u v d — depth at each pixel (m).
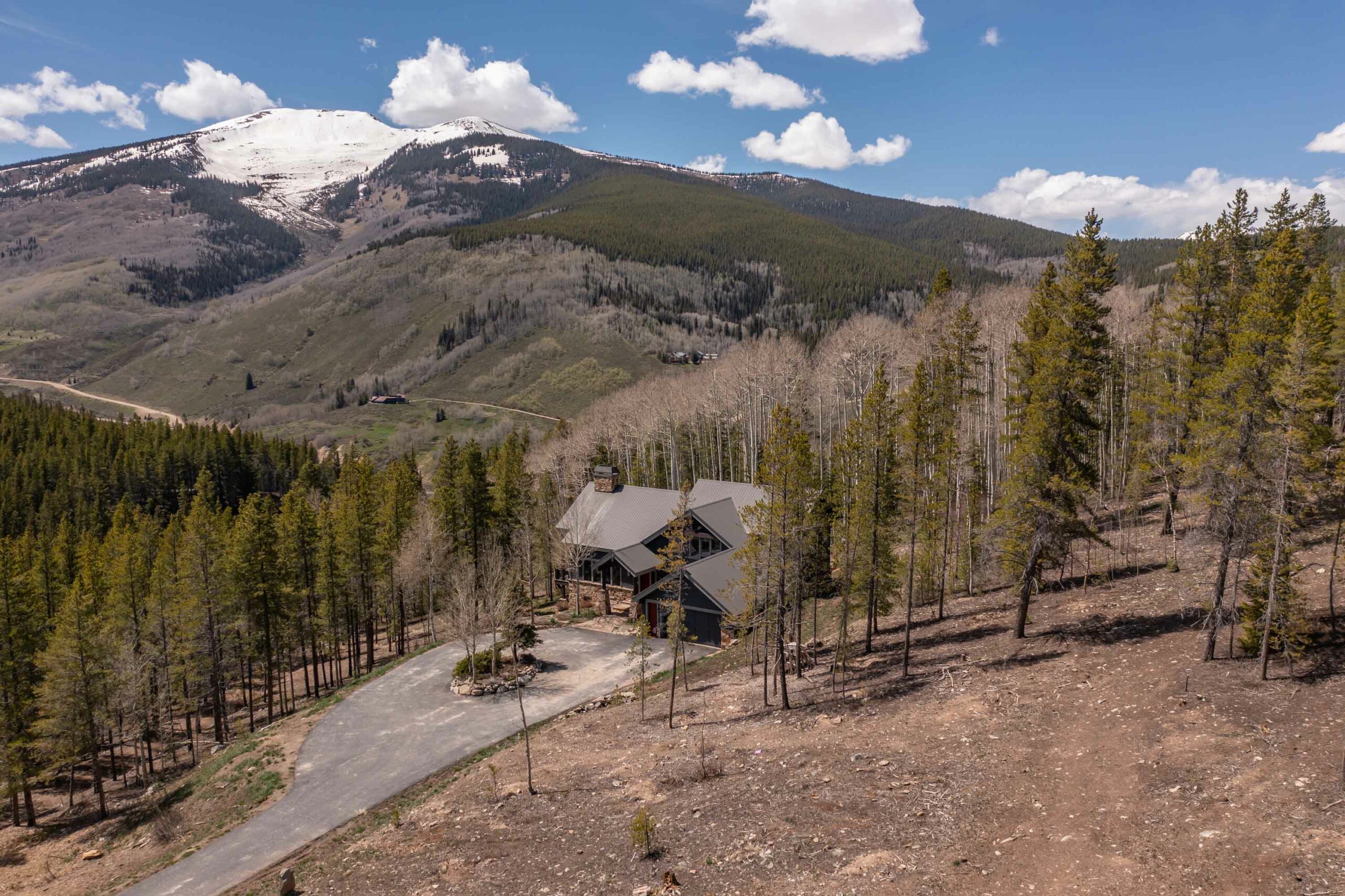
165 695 55.12
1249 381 26.59
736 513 63.09
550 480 83.50
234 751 42.78
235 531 60.50
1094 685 28.53
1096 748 23.84
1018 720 27.25
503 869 23.27
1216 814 18.70
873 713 31.53
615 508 68.62
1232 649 28.17
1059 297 37.78
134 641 53.31
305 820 32.62
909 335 97.19
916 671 35.53
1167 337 54.12
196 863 30.17
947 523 44.75
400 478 81.56
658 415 110.75
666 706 40.22
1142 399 47.22
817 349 137.75
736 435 112.69
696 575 53.81
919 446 35.25
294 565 59.09
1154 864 17.16
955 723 28.41
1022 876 17.69
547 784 30.58
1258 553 26.25
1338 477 27.12
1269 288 28.59
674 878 20.47
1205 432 28.14
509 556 70.94
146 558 63.53
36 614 52.00
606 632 59.09
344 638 65.31
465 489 68.12
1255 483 26.59
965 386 68.00
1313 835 16.88
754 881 19.61
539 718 42.12
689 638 41.75
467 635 47.75
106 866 34.41
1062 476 33.16
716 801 25.39
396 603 67.25
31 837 43.19
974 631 39.38
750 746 30.91
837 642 44.59
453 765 36.66
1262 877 15.89
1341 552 33.62
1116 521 52.06
